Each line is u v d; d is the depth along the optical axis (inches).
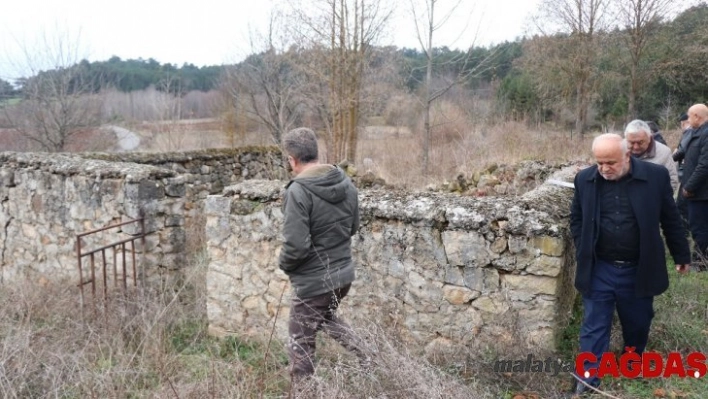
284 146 131.0
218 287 178.1
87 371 135.8
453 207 140.0
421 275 144.2
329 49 471.5
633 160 118.8
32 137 587.5
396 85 533.6
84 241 234.1
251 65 687.1
